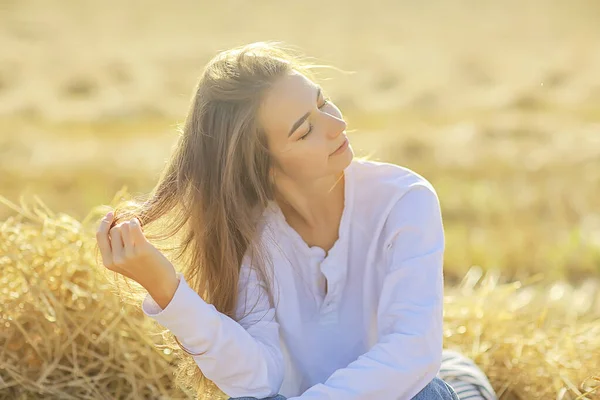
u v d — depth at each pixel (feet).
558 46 85.20
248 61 12.46
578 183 36.52
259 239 13.05
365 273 13.16
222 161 12.55
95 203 35.09
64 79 70.18
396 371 12.14
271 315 13.19
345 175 13.15
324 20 112.78
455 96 61.46
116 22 112.27
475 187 35.81
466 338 17.79
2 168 41.14
